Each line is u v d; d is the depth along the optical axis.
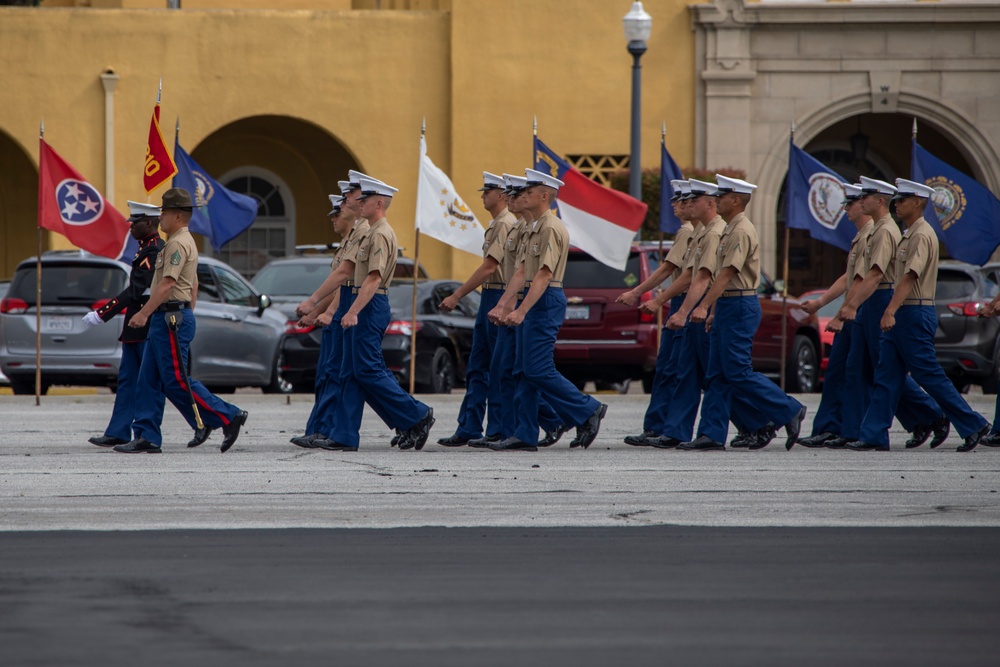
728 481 26.27
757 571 18.00
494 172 78.44
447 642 14.38
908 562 18.62
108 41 76.69
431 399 48.66
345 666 13.43
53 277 47.41
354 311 30.56
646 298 48.44
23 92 76.12
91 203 45.81
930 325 31.30
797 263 87.88
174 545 19.69
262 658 13.70
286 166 85.75
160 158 44.56
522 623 15.21
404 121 78.50
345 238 31.53
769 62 79.19
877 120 87.19
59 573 17.70
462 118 78.12
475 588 16.94
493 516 22.27
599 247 45.91
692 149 79.38
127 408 31.36
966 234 39.69
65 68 76.31
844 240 48.69
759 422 31.84
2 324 47.62
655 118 79.19
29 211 82.56
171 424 39.88
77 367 47.06
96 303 46.94
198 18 77.31
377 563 18.45
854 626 15.17
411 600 16.30
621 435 36.44
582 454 30.94
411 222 78.69
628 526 21.39
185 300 30.53
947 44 79.19
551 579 17.47
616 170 77.81
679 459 29.89
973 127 79.31
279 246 86.00
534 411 31.42
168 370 30.41
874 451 31.73
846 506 23.33
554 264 30.88
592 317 48.75
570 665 13.54
